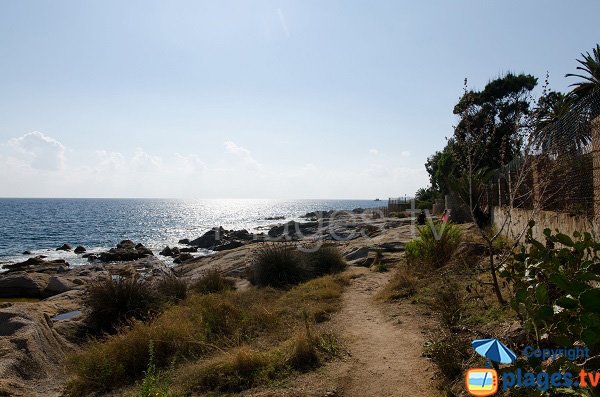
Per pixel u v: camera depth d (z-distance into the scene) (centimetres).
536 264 561
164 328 883
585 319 384
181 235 6350
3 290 1969
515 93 3528
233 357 702
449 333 663
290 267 1542
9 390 743
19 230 6669
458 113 880
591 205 829
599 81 1725
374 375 619
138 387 682
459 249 1298
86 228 7388
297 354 691
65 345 987
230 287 1550
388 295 1106
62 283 1928
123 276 1258
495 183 2008
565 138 889
